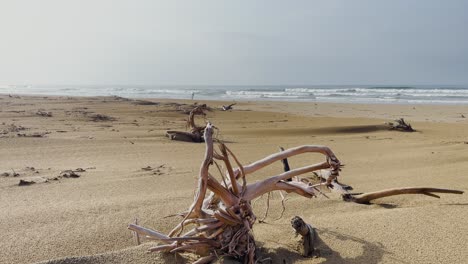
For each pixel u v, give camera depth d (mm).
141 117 17203
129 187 5352
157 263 2562
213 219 2643
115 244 3307
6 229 3615
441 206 4188
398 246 3178
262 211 4172
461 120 19312
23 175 6105
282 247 3143
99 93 56562
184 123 15391
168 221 3840
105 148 9164
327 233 3434
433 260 2947
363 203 4633
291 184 3064
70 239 3387
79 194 4934
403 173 6617
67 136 10750
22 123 13273
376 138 12492
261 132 13766
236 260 2629
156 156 8398
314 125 15969
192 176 6156
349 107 28078
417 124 17062
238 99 40125
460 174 6227
